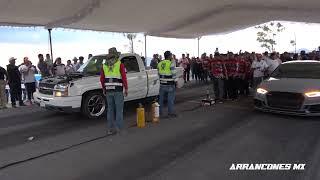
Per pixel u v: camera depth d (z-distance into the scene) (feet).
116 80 26.25
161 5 50.37
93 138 25.04
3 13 44.52
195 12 58.29
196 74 75.66
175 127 27.99
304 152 20.72
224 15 62.64
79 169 18.44
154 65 58.85
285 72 34.35
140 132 26.53
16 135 26.53
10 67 41.06
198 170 17.87
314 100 28.99
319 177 16.72
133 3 47.34
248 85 47.88
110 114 26.48
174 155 20.51
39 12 45.62
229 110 35.73
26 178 17.26
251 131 26.08
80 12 47.78
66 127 29.09
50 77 33.88
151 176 17.13
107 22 57.82
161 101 32.78
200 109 36.86
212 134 25.38
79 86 31.19
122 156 20.54
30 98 44.04
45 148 22.70
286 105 29.99
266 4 53.06
